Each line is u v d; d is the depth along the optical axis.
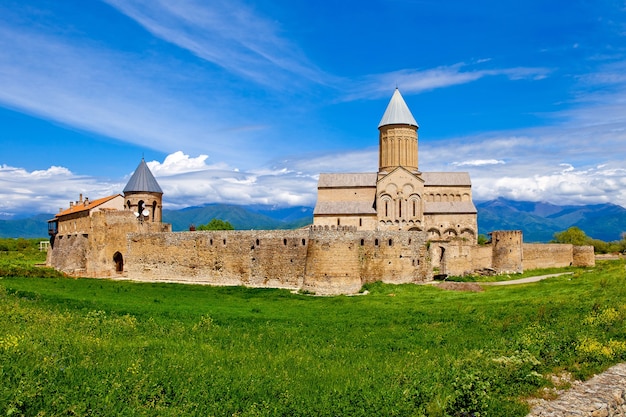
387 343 30.09
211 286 62.47
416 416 18.17
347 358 26.11
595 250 119.06
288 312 42.22
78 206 84.19
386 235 59.84
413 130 87.31
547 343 26.53
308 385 21.16
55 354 22.62
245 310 43.19
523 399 20.19
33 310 35.44
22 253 111.50
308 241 58.38
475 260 75.06
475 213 83.56
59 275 69.25
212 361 24.34
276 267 61.44
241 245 64.06
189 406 18.44
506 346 27.05
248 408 18.58
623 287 43.34
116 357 23.81
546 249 80.44
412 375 22.08
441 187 89.69
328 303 48.59
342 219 83.44
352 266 56.56
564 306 38.03
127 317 34.59
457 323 36.06
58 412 17.25
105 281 65.69
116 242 73.25
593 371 23.20
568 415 18.78
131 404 18.38
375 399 19.33
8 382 18.69
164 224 80.62
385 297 51.59
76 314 35.72
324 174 92.00
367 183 88.62
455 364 23.05
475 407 18.70
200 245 67.12
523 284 58.59
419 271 61.47
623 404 20.66
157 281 68.62
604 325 30.45
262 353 26.77
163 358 24.14
